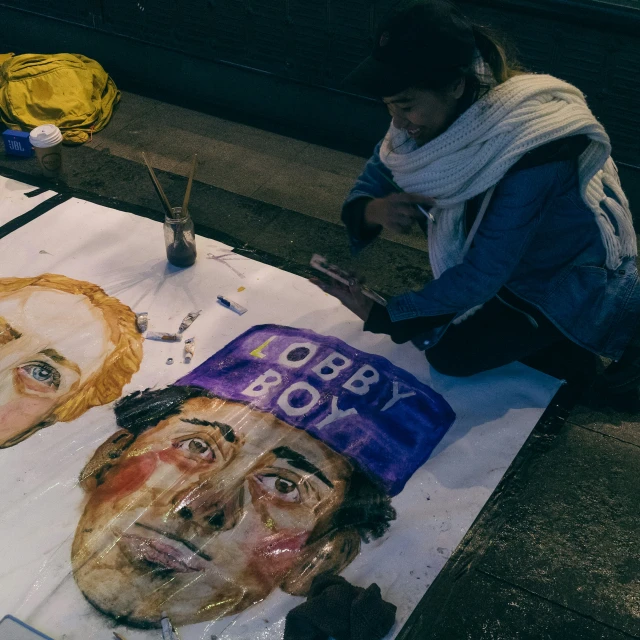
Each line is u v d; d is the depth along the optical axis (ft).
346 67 10.50
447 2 5.56
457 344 7.51
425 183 6.48
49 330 8.11
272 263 9.09
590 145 6.23
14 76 11.19
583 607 6.14
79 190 10.14
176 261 8.87
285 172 10.68
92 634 5.79
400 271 9.12
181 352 7.96
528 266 7.07
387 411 7.43
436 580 6.23
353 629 5.66
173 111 11.85
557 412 7.53
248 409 7.38
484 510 6.72
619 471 7.09
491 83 5.97
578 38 8.88
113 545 6.31
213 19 11.02
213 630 5.84
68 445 7.06
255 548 6.33
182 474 6.82
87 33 12.23
